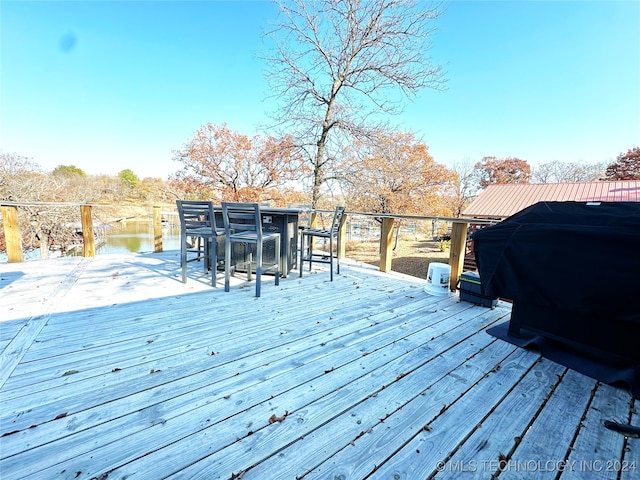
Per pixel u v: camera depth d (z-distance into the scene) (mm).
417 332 2066
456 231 3072
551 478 956
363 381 1455
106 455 970
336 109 7934
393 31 7152
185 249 3064
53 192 10547
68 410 1173
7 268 3537
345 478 921
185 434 1075
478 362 1677
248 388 1365
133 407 1208
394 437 1099
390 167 8711
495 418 1222
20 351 1620
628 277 1259
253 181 10023
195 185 10031
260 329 2025
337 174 8289
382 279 3613
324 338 1924
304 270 4051
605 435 1145
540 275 1534
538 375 1554
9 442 1003
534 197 9898
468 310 2537
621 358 1521
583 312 1397
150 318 2141
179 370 1492
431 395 1362
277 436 1082
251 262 3326
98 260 4141
